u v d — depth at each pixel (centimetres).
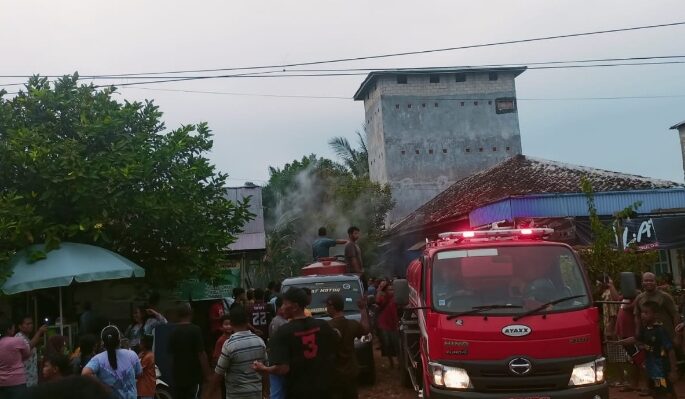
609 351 1238
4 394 922
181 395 895
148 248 1538
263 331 1427
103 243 1444
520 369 770
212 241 1527
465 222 2766
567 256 878
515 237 959
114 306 1569
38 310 1490
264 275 3294
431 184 4728
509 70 4812
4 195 1357
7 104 1448
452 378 790
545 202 2208
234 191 2352
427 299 868
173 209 1422
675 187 2405
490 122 4838
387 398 1227
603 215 2259
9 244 1288
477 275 866
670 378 931
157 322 1241
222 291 1819
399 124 4753
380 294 1575
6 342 934
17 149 1327
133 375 749
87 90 1541
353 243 1719
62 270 1228
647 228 1661
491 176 3116
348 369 696
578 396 761
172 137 1557
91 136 1438
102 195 1351
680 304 1200
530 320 798
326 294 1445
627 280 811
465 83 4844
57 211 1381
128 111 1497
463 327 800
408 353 1175
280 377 633
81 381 196
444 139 4781
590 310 812
